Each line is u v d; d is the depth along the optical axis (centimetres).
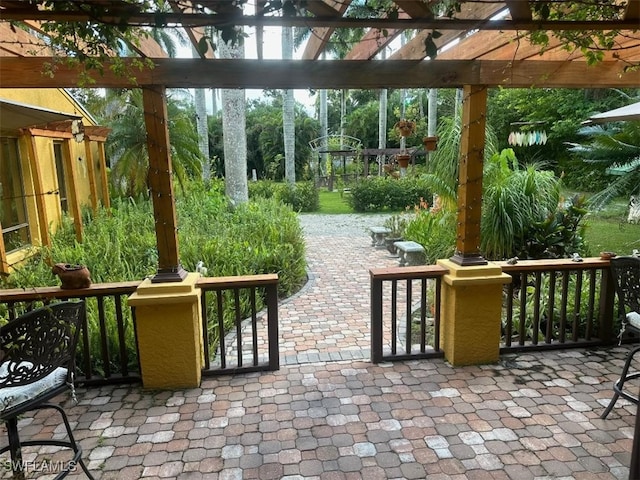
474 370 311
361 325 431
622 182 613
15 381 174
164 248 287
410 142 2330
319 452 225
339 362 328
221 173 2098
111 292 285
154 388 291
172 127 920
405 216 971
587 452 221
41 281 400
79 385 293
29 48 252
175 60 260
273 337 312
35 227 598
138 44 212
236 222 700
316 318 454
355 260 739
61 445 203
